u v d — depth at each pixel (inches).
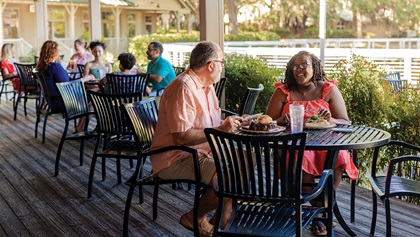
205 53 124.7
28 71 309.0
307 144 111.7
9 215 157.0
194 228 125.1
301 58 138.3
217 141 104.3
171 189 179.8
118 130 171.3
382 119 181.8
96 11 374.0
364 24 895.7
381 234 137.3
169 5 847.7
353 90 188.2
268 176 101.7
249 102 173.9
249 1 940.0
